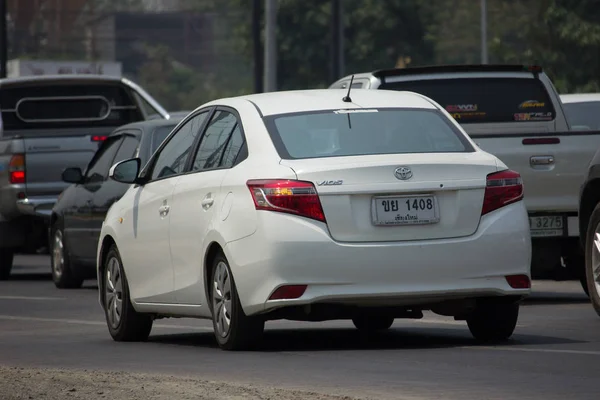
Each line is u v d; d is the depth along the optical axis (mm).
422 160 23094
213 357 23000
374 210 22719
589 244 28422
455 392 18391
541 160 33750
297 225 22547
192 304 24953
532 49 124000
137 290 26828
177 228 25234
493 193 23250
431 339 25406
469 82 37812
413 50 172875
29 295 40969
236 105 25219
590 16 123500
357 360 22047
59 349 25656
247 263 22906
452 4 175875
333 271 22516
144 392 18094
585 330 26672
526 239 23359
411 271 22688
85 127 54375
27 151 47562
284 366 21438
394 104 24938
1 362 23438
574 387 18688
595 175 28219
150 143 38250
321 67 171875
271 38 73000
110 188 39969
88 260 41688
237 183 23469
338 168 22719
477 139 33625
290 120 24203
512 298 23438
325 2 171000
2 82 53250
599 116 46219
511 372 20281
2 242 48219
